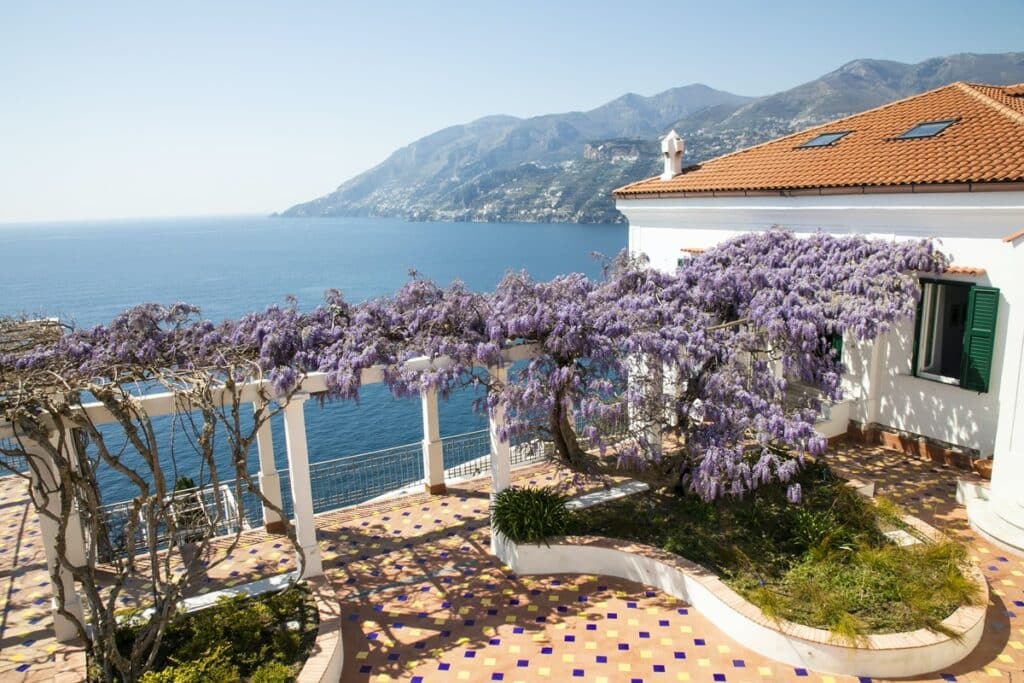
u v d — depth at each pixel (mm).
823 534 9547
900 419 13828
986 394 12281
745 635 8062
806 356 11305
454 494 13234
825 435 14117
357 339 9586
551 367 10156
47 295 105062
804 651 7559
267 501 8852
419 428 36969
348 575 10273
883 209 13164
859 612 7953
